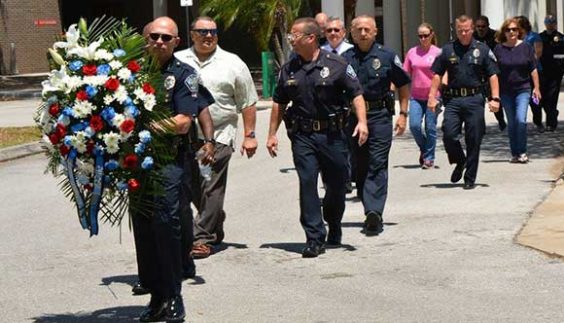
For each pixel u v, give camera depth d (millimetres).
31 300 13320
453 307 12164
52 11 83625
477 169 22094
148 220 11688
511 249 15219
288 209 19625
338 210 15695
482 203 19141
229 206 20156
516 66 24484
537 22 49500
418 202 19594
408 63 24156
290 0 56531
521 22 30234
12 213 20391
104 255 16047
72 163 11203
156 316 11906
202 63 15516
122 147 11125
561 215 17516
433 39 24094
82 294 13570
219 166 15469
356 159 17109
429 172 23672
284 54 56844
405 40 55375
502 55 24578
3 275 14859
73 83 11016
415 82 24016
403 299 12633
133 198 11344
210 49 15516
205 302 12781
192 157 12891
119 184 11219
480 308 12078
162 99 11344
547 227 16578
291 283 13688
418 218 17938
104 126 11078
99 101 11055
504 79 24625
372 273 14109
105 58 11164
